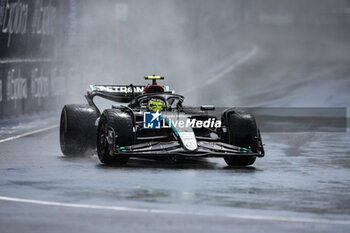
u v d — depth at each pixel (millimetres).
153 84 47625
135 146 40062
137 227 25344
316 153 49938
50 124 74875
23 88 85188
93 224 25750
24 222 25984
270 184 35406
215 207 29188
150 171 39219
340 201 31094
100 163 42781
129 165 41812
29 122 77062
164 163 43250
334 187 34812
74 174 37812
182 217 27125
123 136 40469
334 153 50000
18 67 83312
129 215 27344
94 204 29406
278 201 30828
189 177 37188
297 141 58250
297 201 30922
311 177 38125
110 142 40562
